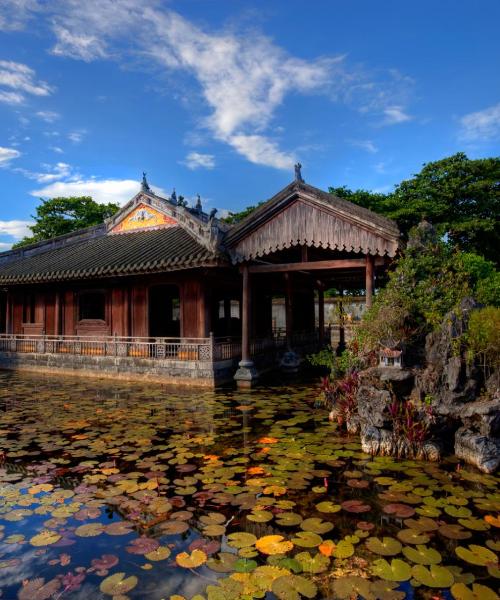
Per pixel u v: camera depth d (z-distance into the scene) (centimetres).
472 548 405
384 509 491
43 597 346
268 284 1988
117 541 428
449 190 2716
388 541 419
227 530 446
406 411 685
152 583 362
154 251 1565
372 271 1200
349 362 931
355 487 554
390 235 1127
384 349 748
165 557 397
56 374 1608
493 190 2734
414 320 832
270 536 432
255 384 1352
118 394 1203
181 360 1376
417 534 433
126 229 2011
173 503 507
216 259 1304
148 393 1217
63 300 1809
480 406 640
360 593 345
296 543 417
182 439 770
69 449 710
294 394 1200
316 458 665
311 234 1240
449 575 366
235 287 1705
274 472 604
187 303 1521
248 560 391
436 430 686
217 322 1722
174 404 1067
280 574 369
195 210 2030
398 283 891
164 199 1900
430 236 945
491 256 2712
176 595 346
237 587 352
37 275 1652
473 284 969
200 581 364
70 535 440
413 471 609
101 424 873
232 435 794
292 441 755
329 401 949
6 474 603
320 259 1628
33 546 421
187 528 450
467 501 513
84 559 400
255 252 1314
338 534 434
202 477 585
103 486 557
